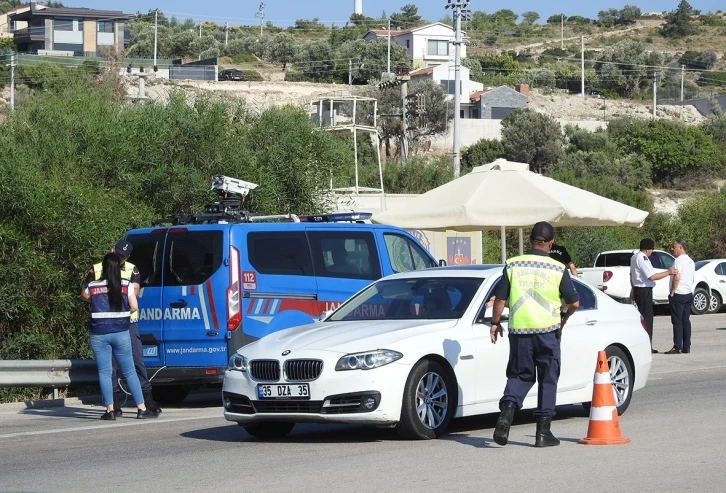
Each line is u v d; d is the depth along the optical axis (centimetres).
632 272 2412
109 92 2462
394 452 1145
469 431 1315
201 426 1453
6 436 1388
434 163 5000
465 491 927
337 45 17062
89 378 1800
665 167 8812
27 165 1941
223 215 1706
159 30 16375
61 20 12850
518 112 9112
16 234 1833
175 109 2355
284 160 2555
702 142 9062
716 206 5219
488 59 15762
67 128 2192
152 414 1578
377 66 13625
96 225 1938
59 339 1916
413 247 1878
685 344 2441
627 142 9050
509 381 1154
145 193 2242
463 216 1956
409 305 1336
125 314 1531
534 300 1142
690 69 17425
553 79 14500
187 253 1605
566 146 8931
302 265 1669
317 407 1184
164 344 1603
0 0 19800
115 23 13088
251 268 1598
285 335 1290
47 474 1073
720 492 916
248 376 1230
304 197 2612
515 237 4488
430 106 8875
